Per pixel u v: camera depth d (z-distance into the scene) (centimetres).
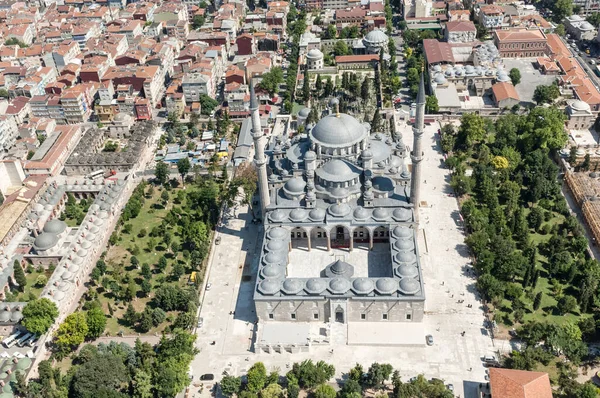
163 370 19150
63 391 19200
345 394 18575
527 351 19600
